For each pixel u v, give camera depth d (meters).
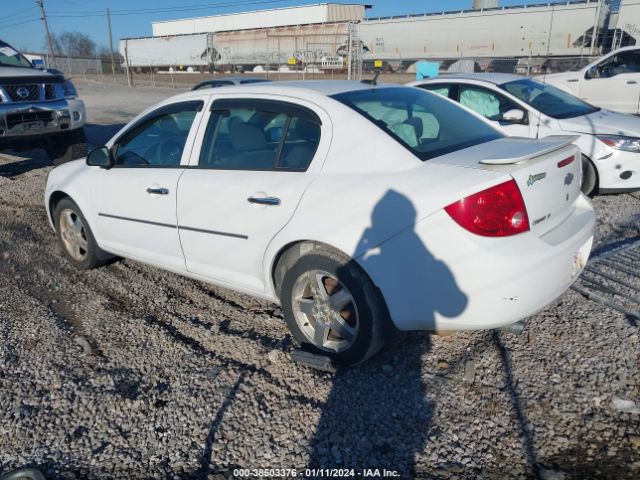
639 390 3.07
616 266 4.77
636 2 20.44
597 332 3.66
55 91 8.95
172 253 4.10
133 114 18.30
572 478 2.50
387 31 27.59
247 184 3.50
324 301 3.34
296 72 32.66
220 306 4.30
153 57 40.97
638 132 6.61
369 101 3.57
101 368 3.47
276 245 3.37
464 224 2.78
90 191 4.59
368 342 3.16
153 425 2.94
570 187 3.30
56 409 3.08
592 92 12.34
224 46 36.12
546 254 2.88
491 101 7.46
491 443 2.73
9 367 3.49
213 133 3.86
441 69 26.03
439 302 2.89
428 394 3.11
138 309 4.28
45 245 5.78
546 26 22.47
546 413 2.92
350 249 3.05
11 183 8.45
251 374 3.35
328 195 3.15
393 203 2.94
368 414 2.97
